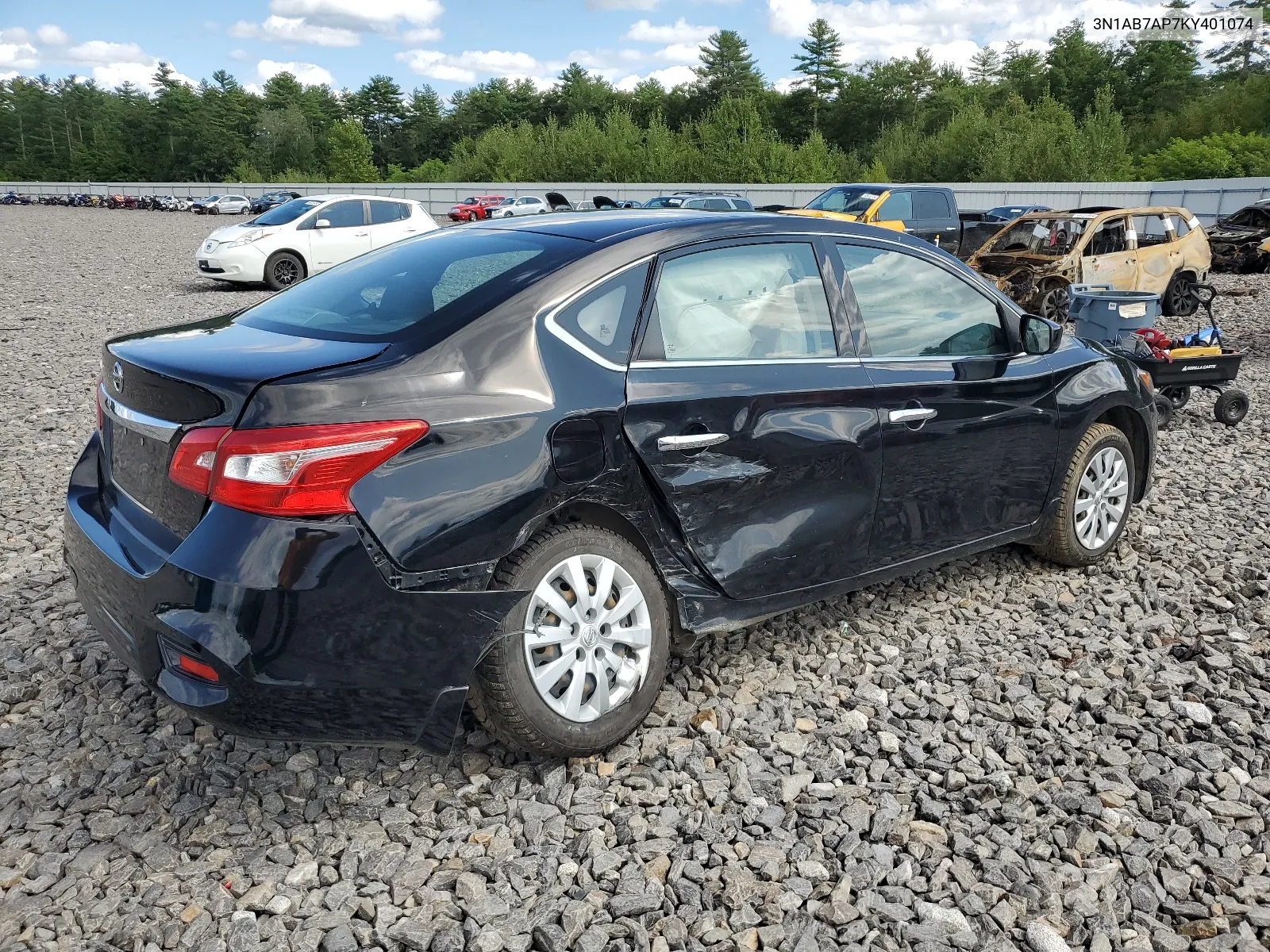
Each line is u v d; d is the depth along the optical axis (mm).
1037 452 4105
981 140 65688
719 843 2650
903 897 2475
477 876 2500
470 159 86562
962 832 2721
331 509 2410
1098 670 3631
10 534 4867
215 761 3002
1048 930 2359
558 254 3018
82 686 3453
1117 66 104500
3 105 157500
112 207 67750
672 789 2908
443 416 2553
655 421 2928
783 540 3287
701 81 115875
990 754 3070
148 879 2504
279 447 2383
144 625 2576
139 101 151250
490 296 2820
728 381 3107
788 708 3328
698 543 3092
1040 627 3998
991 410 3852
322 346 2723
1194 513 5398
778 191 42250
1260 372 9977
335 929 2338
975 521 3947
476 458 2586
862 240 3652
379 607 2475
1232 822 2789
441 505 2527
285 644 2424
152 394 2662
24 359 9531
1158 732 3230
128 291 15586
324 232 16500
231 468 2410
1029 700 3420
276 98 146250
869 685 3508
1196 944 2342
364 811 2781
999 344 4031
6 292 14906
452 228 3688
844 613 4086
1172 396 7891
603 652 2922
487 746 3076
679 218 3322
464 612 2578
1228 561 4684
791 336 3342
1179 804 2836
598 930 2330
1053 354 4242
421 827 2717
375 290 3088
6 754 3051
